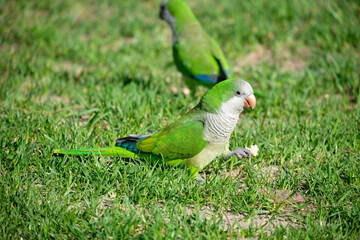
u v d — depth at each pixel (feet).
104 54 34.76
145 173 18.12
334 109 24.85
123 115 23.93
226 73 26.63
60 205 16.20
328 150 21.08
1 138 20.35
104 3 45.29
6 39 36.96
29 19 42.24
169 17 28.68
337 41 34.27
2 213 15.84
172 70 32.65
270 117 24.85
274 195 17.34
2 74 30.73
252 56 35.06
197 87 30.30
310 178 18.40
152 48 35.55
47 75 30.89
